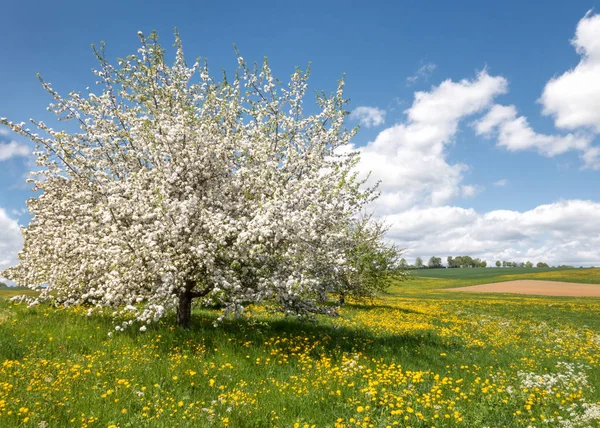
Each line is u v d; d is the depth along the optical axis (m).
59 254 12.35
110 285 10.44
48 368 8.05
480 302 43.34
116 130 13.86
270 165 12.55
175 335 11.23
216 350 10.12
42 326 11.49
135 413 6.20
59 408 6.19
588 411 6.96
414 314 25.94
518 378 9.55
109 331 11.02
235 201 12.98
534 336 18.50
